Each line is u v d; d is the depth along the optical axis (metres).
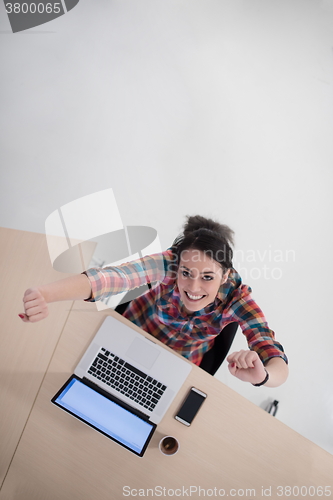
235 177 2.60
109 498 1.18
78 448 1.21
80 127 2.62
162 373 1.26
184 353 1.52
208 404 1.25
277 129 2.75
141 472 1.20
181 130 2.69
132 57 2.86
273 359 1.24
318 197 2.59
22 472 1.19
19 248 1.38
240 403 1.26
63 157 2.53
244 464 1.21
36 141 2.55
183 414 1.23
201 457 1.21
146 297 1.51
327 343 2.24
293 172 2.64
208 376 1.28
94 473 1.19
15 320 1.32
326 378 2.16
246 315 1.37
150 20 2.99
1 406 1.24
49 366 1.28
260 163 2.65
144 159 2.58
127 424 1.20
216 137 2.69
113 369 1.26
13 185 2.42
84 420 1.19
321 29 3.06
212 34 2.97
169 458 1.21
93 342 1.29
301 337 2.24
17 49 2.82
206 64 2.88
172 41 2.93
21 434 1.22
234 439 1.23
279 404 2.09
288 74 2.91
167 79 2.81
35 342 1.30
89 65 2.81
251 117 2.77
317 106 2.84
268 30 3.02
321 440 2.03
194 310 1.38
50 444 1.21
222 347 1.46
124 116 2.68
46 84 2.72
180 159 2.61
